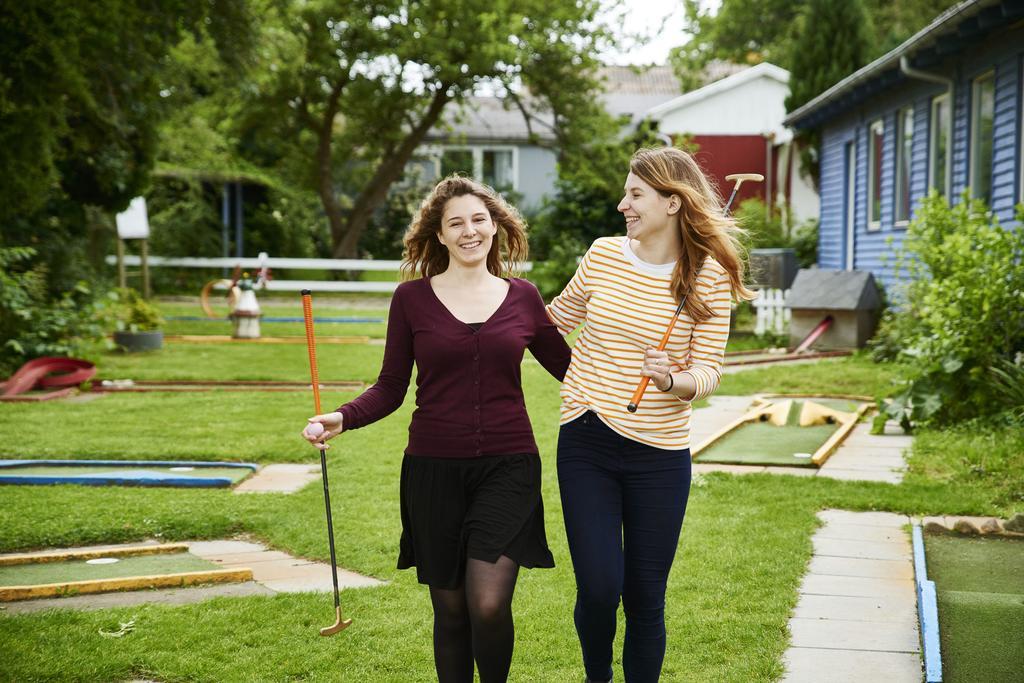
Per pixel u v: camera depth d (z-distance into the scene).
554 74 27.02
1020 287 8.93
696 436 9.23
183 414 10.29
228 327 19.81
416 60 27.42
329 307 24.72
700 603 4.90
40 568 5.53
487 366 3.58
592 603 3.48
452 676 3.61
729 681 4.05
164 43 15.04
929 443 8.37
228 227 31.95
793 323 16.03
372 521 6.36
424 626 4.66
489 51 25.31
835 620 4.72
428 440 3.59
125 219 20.11
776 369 13.31
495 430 3.58
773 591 5.04
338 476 7.61
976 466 7.38
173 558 5.76
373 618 4.75
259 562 5.69
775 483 7.22
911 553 5.70
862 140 17.64
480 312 3.65
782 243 22.16
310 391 12.11
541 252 27.00
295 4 25.81
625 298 3.67
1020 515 6.05
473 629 3.43
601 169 27.05
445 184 3.76
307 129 31.55
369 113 28.58
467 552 3.52
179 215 29.72
